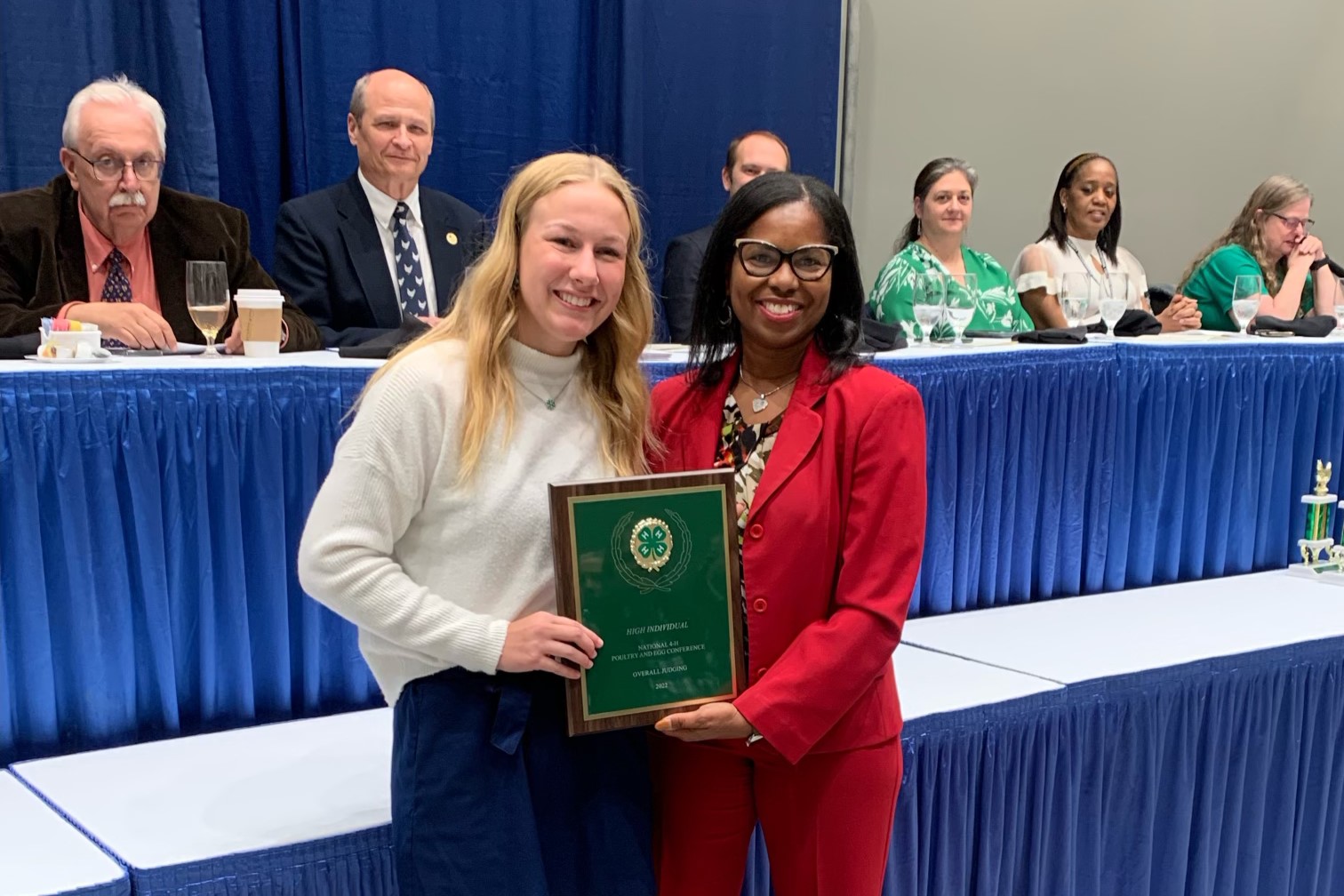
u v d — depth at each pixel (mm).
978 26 4750
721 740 1455
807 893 1472
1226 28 5324
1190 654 2256
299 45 3299
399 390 1273
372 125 2938
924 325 2754
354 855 1531
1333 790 2461
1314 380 3020
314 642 1970
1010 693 2018
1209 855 2312
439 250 3047
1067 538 2756
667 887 1509
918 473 1391
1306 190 4094
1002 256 5000
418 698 1324
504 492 1291
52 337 1887
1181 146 5340
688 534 1350
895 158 4684
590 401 1390
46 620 1753
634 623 1326
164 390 1786
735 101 4016
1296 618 2545
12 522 1712
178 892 1439
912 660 2217
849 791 1437
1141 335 3176
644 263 1478
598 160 1331
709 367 1519
